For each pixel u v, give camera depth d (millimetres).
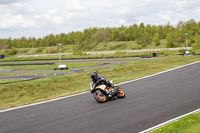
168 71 19422
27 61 71875
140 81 15320
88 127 6586
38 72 37281
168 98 9625
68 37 147000
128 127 6387
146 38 109312
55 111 8781
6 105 10484
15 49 138625
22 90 14492
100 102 9617
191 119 6461
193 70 18547
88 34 132875
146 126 6391
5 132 6645
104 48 114375
